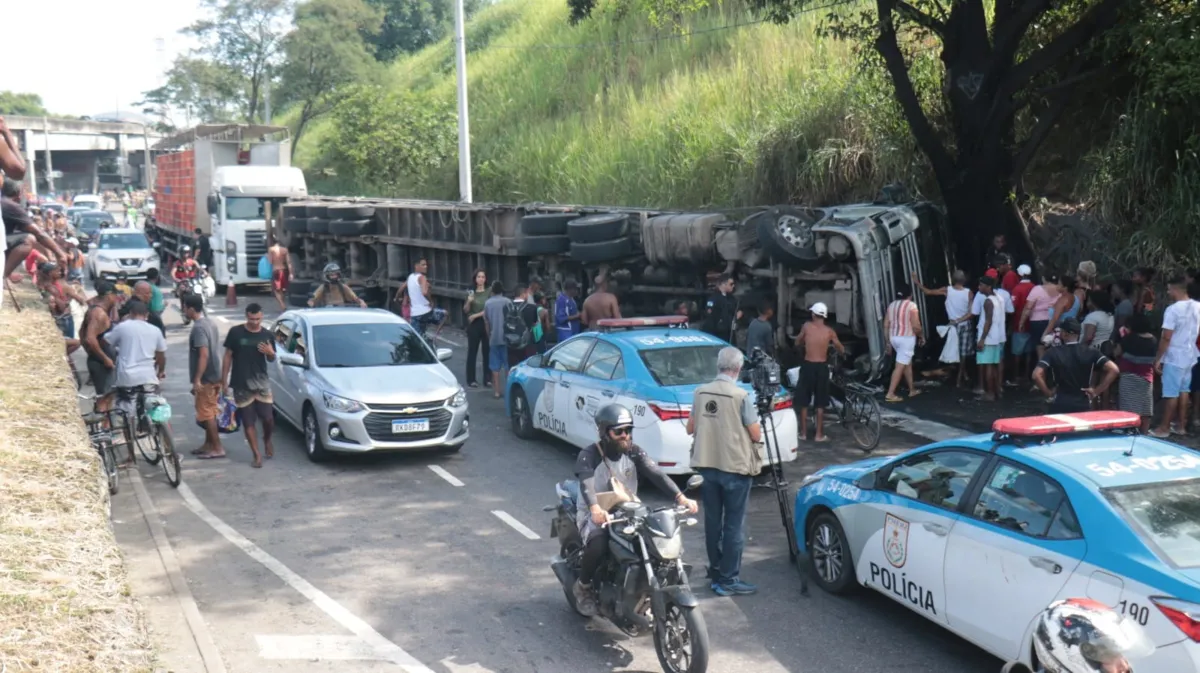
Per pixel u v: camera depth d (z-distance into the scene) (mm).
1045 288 14336
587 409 11375
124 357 10969
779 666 6594
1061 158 17797
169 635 6918
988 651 6180
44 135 117438
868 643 6941
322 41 52969
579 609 7047
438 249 23062
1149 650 3078
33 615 4441
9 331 10562
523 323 15258
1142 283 12570
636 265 17766
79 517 5621
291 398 12648
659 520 6422
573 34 37156
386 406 11555
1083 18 14656
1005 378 15320
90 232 46344
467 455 12375
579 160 27109
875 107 18234
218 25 56750
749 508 10250
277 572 8352
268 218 29094
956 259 16328
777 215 14820
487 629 7211
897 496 7035
